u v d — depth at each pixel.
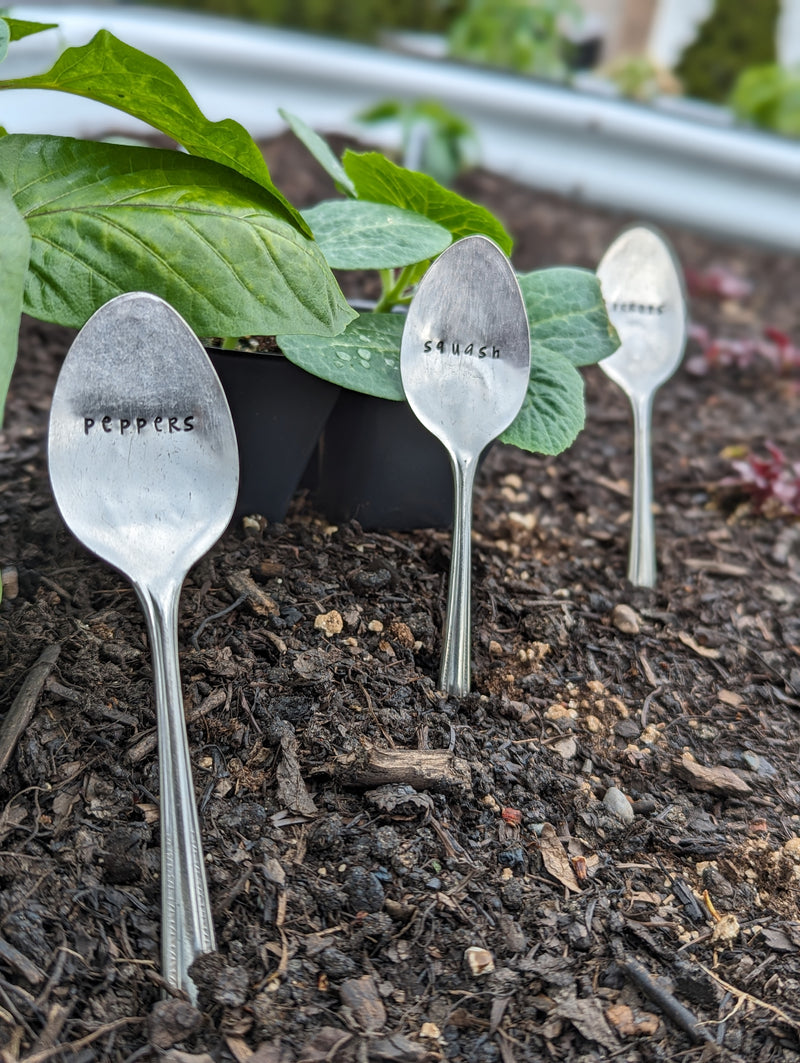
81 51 0.37
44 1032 0.32
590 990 0.34
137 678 0.39
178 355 0.38
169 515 0.37
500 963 0.35
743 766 0.41
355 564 0.43
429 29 1.24
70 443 0.37
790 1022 0.34
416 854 0.36
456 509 0.41
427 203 0.44
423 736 0.39
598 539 0.50
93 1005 0.33
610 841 0.38
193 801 0.34
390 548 0.44
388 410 0.42
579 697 0.42
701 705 0.43
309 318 0.38
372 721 0.39
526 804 0.38
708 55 1.18
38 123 0.71
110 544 0.37
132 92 0.39
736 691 0.44
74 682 0.38
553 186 0.90
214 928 0.34
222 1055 0.32
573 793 0.39
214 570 0.42
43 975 0.33
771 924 0.37
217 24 0.85
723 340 0.70
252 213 0.39
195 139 0.40
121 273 0.38
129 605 0.41
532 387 0.42
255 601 0.41
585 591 0.47
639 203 0.89
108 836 0.35
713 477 0.56
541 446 0.41
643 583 0.47
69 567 0.42
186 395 0.38
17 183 0.38
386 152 0.80
